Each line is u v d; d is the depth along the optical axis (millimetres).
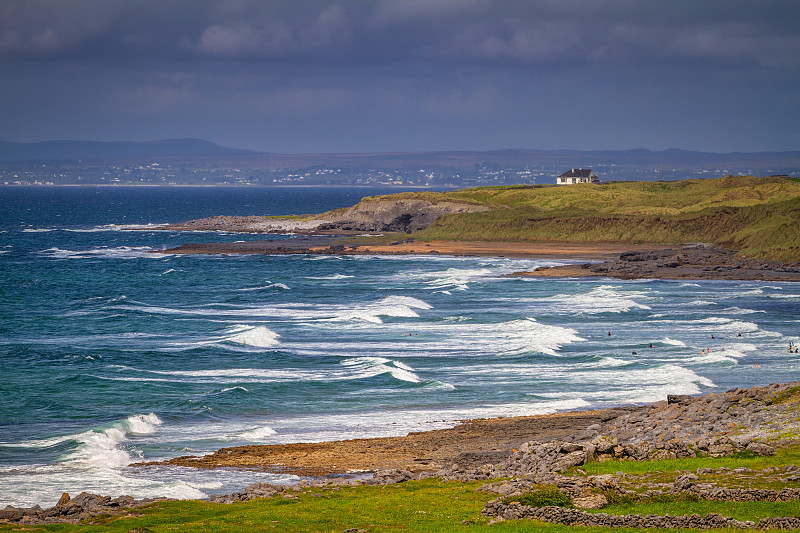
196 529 24766
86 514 27688
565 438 37969
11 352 67375
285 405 51312
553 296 102125
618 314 87688
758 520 22422
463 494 28328
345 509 26953
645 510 24250
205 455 40312
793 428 33094
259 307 95438
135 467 37906
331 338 74688
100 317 87625
